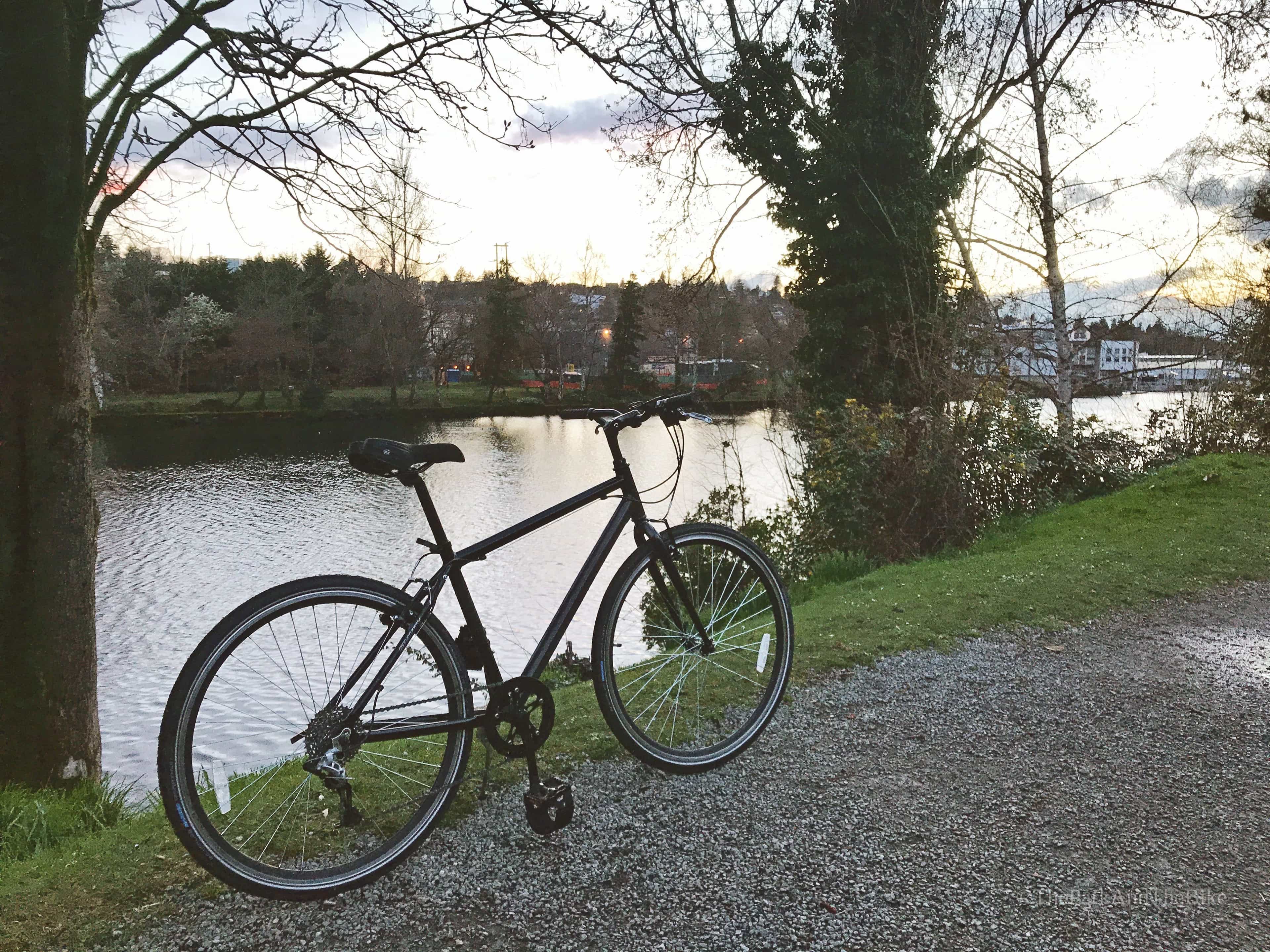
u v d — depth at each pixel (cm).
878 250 1380
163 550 2506
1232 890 234
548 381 8019
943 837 257
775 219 1497
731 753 300
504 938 205
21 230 465
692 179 1473
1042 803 282
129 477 3988
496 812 258
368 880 221
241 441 5525
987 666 422
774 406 1511
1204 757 323
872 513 912
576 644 1348
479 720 236
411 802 236
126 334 6812
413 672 229
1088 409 1398
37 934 199
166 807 195
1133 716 363
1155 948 207
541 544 2277
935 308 1226
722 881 230
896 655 432
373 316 6700
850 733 334
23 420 480
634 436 4347
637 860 238
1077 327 1272
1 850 306
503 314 7850
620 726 274
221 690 207
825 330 1420
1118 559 669
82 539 505
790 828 258
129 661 1527
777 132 1412
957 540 893
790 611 319
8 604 482
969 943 208
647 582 397
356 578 222
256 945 199
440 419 6700
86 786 449
